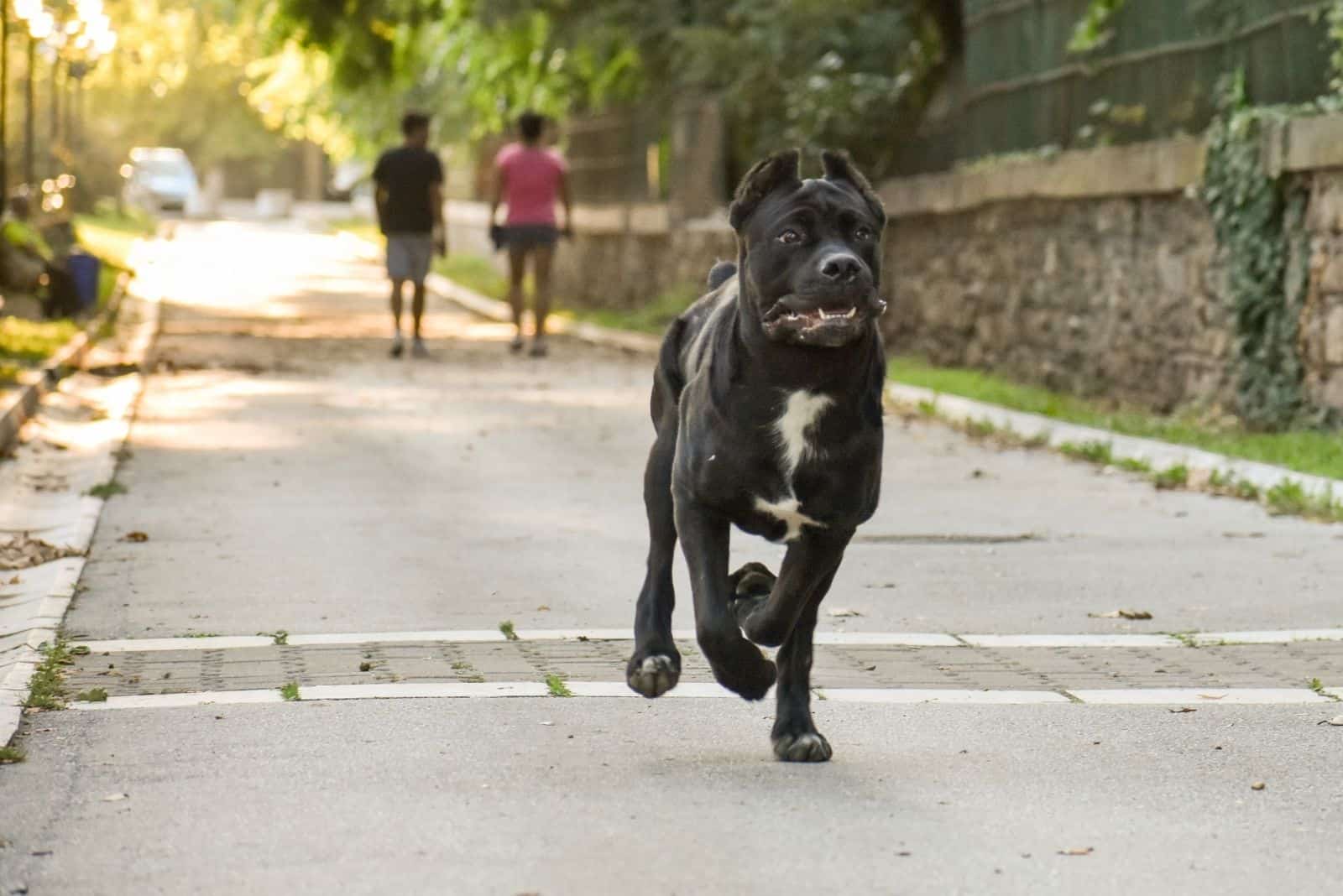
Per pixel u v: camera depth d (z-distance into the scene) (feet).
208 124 269.23
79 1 108.47
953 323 78.69
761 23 89.66
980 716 24.08
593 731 23.08
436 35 102.99
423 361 77.10
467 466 47.37
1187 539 38.06
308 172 303.89
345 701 24.34
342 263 154.81
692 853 18.35
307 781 20.75
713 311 21.91
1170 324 59.36
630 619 29.94
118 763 21.45
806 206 19.83
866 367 20.39
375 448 50.52
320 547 36.11
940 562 35.60
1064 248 67.21
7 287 81.71
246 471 46.11
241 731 22.85
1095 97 64.49
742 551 37.32
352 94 102.53
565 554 35.70
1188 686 25.94
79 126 167.84
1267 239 53.06
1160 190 58.29
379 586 32.37
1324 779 21.27
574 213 123.95
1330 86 50.26
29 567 34.06
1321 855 18.49
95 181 195.52
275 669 26.21
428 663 26.63
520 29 96.17
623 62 98.22
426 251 78.13
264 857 18.16
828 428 20.33
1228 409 55.36
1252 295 53.52
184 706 24.03
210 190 282.15
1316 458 46.26
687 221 102.17
